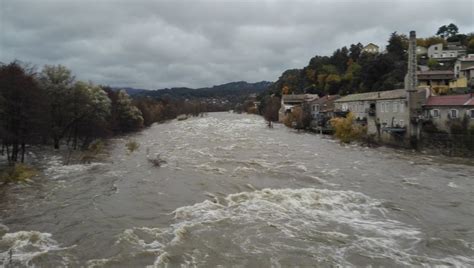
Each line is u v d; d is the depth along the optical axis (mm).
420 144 45156
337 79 114750
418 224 19250
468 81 68688
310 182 28484
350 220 19734
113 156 43562
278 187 26781
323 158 40281
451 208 21891
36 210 21766
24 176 29578
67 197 24656
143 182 28844
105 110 56969
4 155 40844
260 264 14688
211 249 16016
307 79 140375
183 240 16953
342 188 26562
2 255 15438
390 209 21641
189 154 43750
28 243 16703
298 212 20906
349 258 15234
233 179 29438
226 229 18312
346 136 56281
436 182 28375
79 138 56812
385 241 16953
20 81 35125
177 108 162625
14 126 35188
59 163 38094
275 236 17469
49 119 42594
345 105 69375
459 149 40531
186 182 28578
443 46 111562
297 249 16062
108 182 29000
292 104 110562
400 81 78500
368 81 90438
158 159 38625
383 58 88875
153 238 17188
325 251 15891
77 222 19625
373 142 53406
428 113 45094
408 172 32312
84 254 15586
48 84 47406
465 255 15594
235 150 47125
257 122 113812
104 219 20078
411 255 15531
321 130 70750
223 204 22531
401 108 48125
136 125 87500
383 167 34750
